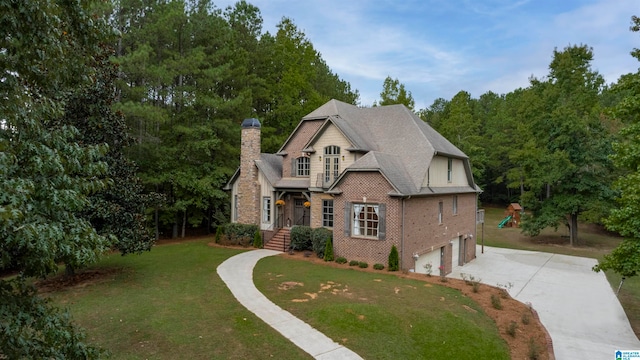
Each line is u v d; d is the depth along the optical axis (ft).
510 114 195.11
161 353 31.81
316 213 78.13
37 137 18.74
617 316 50.70
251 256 72.74
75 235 18.67
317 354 32.45
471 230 93.40
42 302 18.19
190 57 89.25
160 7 94.38
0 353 15.57
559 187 106.42
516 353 37.06
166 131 93.15
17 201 13.97
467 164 91.40
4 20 16.21
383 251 63.57
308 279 54.90
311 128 85.97
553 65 138.41
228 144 102.83
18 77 18.86
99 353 19.40
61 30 20.94
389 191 62.75
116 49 89.45
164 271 60.08
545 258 91.61
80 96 47.24
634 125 42.34
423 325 39.45
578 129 100.58
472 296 50.83
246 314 40.78
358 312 40.81
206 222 121.49
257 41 126.31
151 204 60.34
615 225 41.96
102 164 20.88
